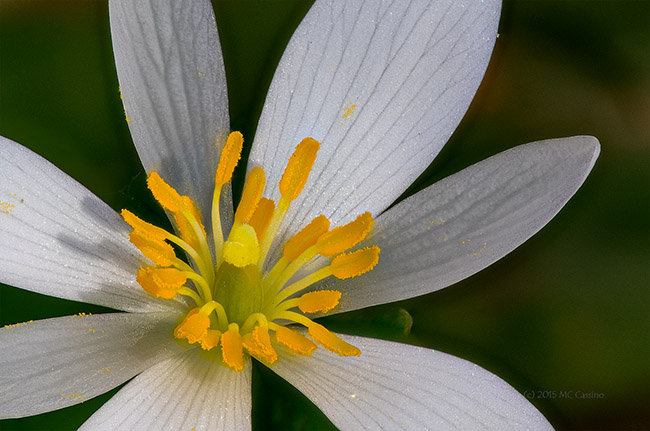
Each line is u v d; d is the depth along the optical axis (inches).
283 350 5.2
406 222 5.2
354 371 5.1
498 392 5.0
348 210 5.3
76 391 4.8
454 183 5.2
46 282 5.0
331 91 5.3
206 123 5.3
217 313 5.1
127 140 5.5
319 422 5.2
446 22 5.3
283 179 5.2
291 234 5.3
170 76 5.2
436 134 5.3
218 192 5.1
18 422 5.2
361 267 5.1
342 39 5.3
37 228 5.0
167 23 5.2
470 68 5.2
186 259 5.3
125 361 4.9
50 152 5.5
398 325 5.3
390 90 5.3
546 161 5.1
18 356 4.8
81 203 5.1
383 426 5.0
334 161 5.3
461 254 5.2
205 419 4.9
